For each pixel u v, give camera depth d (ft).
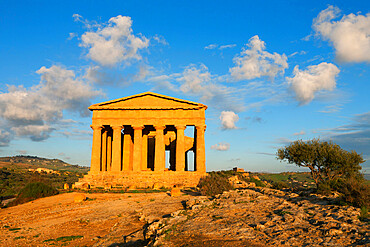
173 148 254.68
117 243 68.90
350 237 49.32
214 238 55.42
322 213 68.23
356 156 117.60
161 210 97.35
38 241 79.10
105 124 205.67
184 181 185.57
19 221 103.45
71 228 91.61
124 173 194.39
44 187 157.07
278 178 426.51
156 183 172.76
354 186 76.59
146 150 232.73
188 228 64.13
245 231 57.77
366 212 66.90
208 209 83.92
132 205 117.60
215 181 137.80
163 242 56.18
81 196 133.08
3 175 354.95
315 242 48.32
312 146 124.98
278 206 79.61
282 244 48.75
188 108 204.54
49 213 113.39
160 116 206.08
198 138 202.18
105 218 98.99
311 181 387.55
